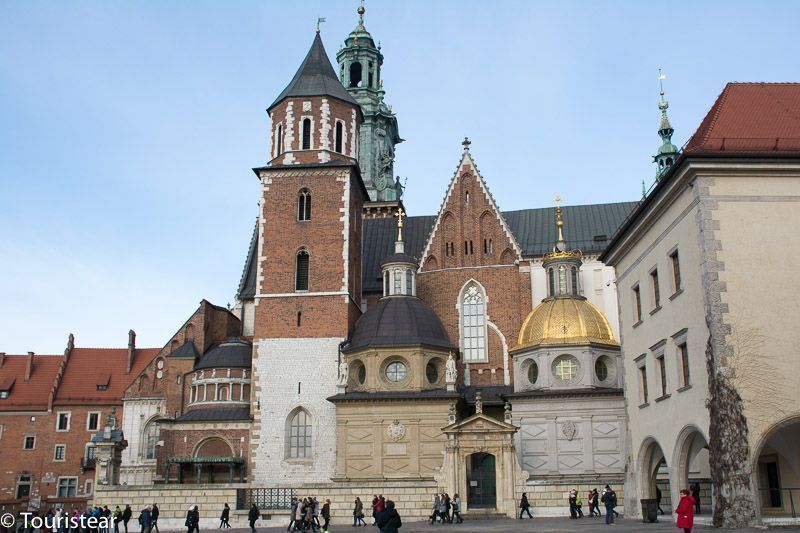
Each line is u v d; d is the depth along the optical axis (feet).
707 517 127.44
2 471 309.22
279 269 228.22
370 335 216.74
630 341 155.53
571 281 225.15
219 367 228.84
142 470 256.32
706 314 114.83
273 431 215.72
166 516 183.21
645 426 146.30
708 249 115.44
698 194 117.80
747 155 116.37
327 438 213.66
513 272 242.37
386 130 379.76
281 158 237.66
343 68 383.24
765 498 138.72
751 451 108.78
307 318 223.71
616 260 164.45
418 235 271.90
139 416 260.62
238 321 272.51
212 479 218.18
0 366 332.19
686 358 126.72
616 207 263.90
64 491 307.78
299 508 158.71
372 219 281.95
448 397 206.18
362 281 257.75
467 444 188.34
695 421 120.57
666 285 133.69
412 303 224.94
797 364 111.86
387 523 88.38
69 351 335.06
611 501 144.36
